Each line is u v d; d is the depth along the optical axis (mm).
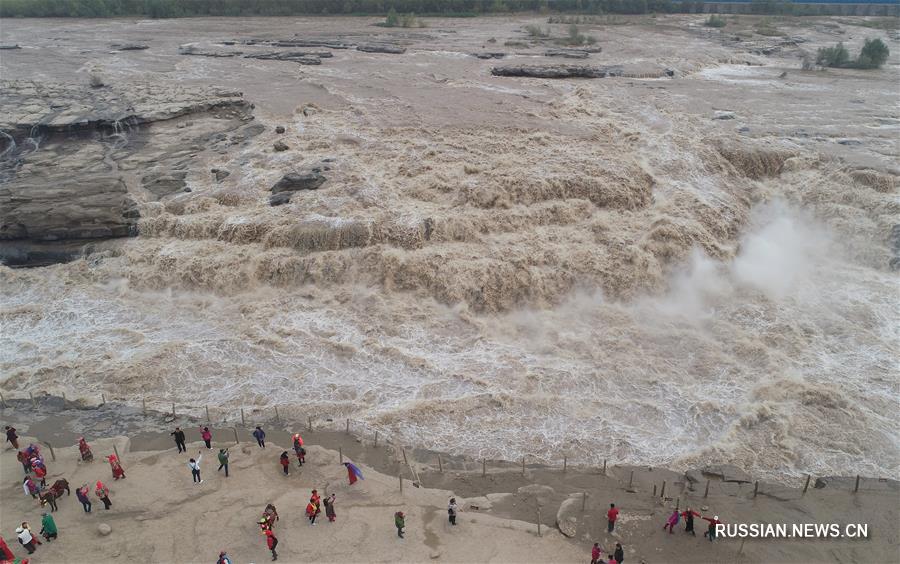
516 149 52406
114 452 29484
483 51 98000
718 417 31531
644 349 36094
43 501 26000
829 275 42188
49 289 40875
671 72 83062
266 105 64938
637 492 27516
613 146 53594
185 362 35281
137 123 57656
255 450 29594
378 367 34812
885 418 31266
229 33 118062
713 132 56656
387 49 97812
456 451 29844
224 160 51656
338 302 39375
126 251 42625
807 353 35344
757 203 48156
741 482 27953
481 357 35500
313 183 46688
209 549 24344
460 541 24953
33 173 49844
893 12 142875
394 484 27844
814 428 30641
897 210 44781
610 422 31375
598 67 84375
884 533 25516
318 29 124125
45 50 97500
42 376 34469
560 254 41219
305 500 26812
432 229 41875
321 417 31719
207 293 40531
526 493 27516
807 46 107812
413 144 53375
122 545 24422
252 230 42375
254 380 34094
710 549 24781
